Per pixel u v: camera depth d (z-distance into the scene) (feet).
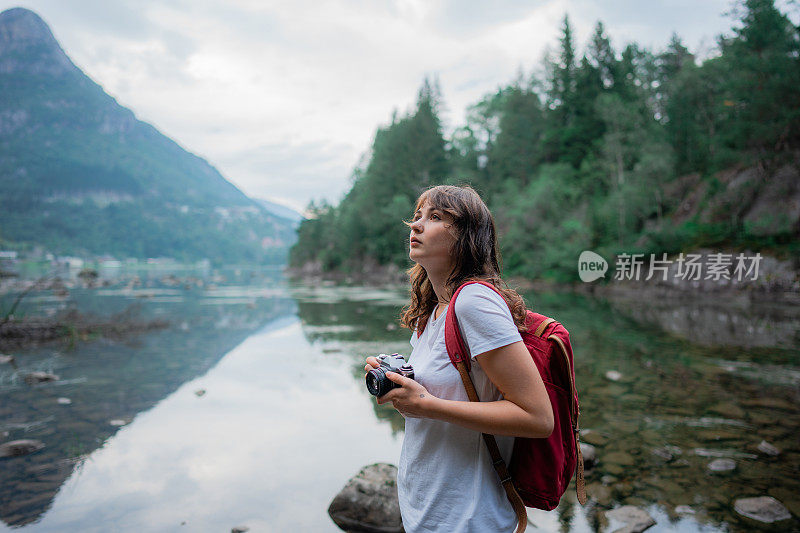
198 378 20.39
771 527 8.34
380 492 9.14
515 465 3.39
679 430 13.64
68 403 16.65
